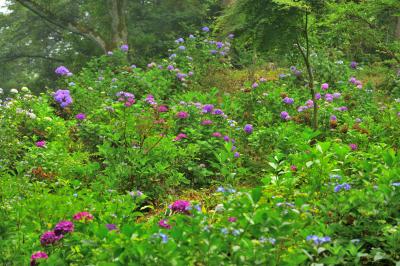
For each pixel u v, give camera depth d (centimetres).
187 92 1371
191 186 872
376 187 528
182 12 2702
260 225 428
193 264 411
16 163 823
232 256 411
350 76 1490
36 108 1089
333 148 719
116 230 491
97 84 1362
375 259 459
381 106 1220
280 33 1032
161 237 412
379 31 1112
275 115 1178
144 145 863
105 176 805
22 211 543
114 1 2297
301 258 410
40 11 2298
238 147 964
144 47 2622
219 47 1587
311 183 601
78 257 467
